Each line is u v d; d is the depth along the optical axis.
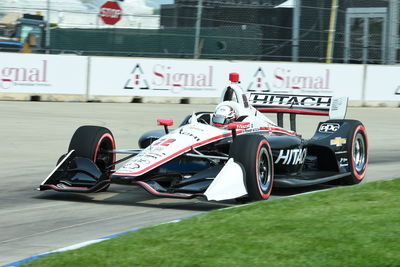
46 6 41.62
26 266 10.41
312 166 19.52
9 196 16.55
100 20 42.53
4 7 41.09
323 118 37.03
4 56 38.72
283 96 20.08
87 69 40.06
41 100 39.47
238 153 15.32
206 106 40.19
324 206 14.98
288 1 44.91
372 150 26.14
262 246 11.51
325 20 45.31
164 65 41.00
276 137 17.53
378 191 17.02
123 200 16.20
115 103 40.00
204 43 43.59
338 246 11.51
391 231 12.50
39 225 13.60
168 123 16.77
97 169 16.06
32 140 26.52
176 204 15.81
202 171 15.45
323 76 43.00
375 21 45.91
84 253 11.08
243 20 44.12
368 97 43.84
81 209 15.12
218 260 10.70
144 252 11.13
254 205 14.96
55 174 15.91
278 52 44.50
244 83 41.72
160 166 15.82
